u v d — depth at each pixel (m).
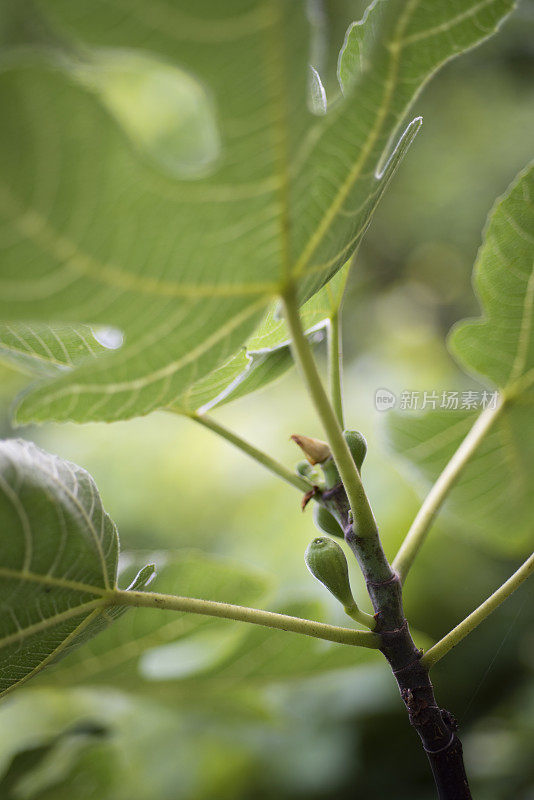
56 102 0.46
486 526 0.71
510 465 0.69
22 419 0.50
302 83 0.47
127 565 0.64
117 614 0.56
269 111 0.47
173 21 0.46
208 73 0.46
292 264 0.50
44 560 0.53
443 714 0.54
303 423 1.55
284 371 0.61
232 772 1.05
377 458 1.31
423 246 2.67
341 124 0.48
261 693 0.75
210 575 0.66
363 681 1.06
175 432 1.60
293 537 1.37
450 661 1.18
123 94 1.56
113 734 0.73
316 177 0.49
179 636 0.66
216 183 0.48
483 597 1.21
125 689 0.70
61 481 0.54
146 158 0.47
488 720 1.12
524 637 1.19
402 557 0.57
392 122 0.50
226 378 0.58
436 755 0.54
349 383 1.93
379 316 2.71
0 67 0.45
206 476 1.53
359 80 0.49
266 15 0.46
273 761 1.04
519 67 2.36
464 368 0.65
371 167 0.50
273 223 0.49
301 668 0.71
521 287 0.62
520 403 0.65
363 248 2.72
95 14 0.46
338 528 0.57
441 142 2.49
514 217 0.60
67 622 0.55
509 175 2.43
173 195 0.47
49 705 1.10
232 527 1.47
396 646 0.54
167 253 0.48
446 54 0.50
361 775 1.03
